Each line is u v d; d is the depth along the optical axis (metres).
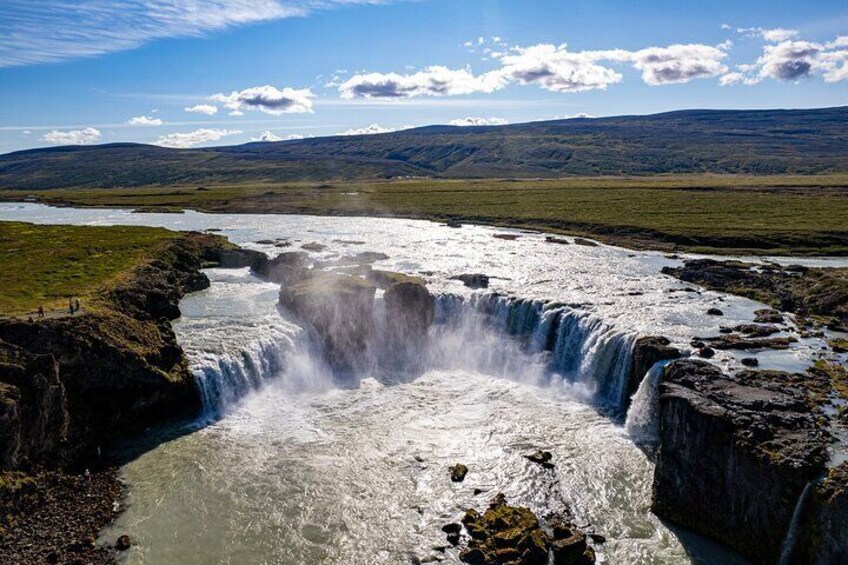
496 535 35.50
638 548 35.25
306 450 46.34
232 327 64.31
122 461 44.38
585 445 46.78
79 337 47.91
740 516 34.41
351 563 34.19
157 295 68.19
